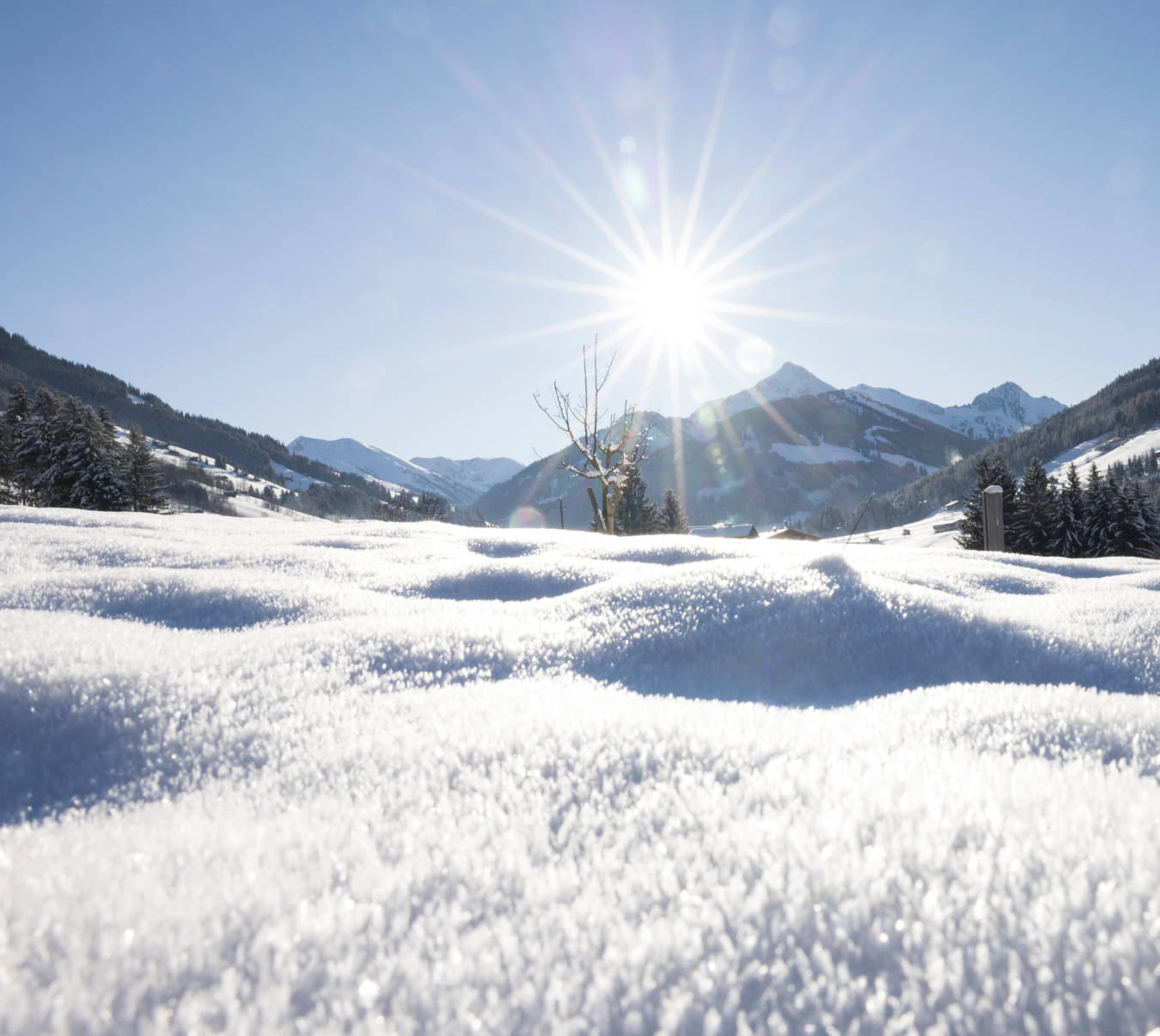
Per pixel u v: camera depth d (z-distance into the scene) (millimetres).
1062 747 1203
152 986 515
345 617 2756
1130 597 2838
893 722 1377
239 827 911
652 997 510
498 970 542
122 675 1722
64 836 908
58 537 4238
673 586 2764
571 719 1357
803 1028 476
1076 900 592
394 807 995
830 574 2770
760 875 697
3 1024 456
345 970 538
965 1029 470
